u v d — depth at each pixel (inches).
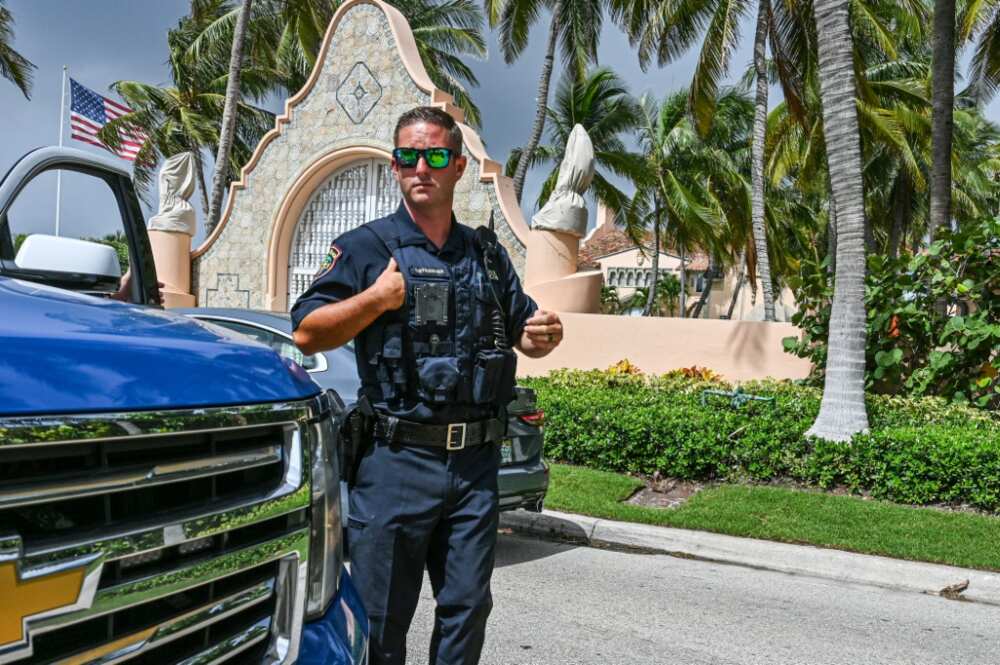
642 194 1072.2
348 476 99.3
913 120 804.6
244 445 64.2
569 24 837.8
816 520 249.1
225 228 627.5
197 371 62.1
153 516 56.2
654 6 699.4
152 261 124.5
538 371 504.1
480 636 98.7
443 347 97.3
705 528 247.4
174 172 625.3
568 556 232.4
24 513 49.5
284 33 992.2
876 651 164.4
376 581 95.6
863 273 294.5
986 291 363.6
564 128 977.5
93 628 53.5
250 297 616.1
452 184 102.7
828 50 292.8
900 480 271.9
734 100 1034.7
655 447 309.6
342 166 599.8
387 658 96.5
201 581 59.4
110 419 52.7
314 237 613.9
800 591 206.4
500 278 106.7
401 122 102.5
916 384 381.1
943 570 214.5
